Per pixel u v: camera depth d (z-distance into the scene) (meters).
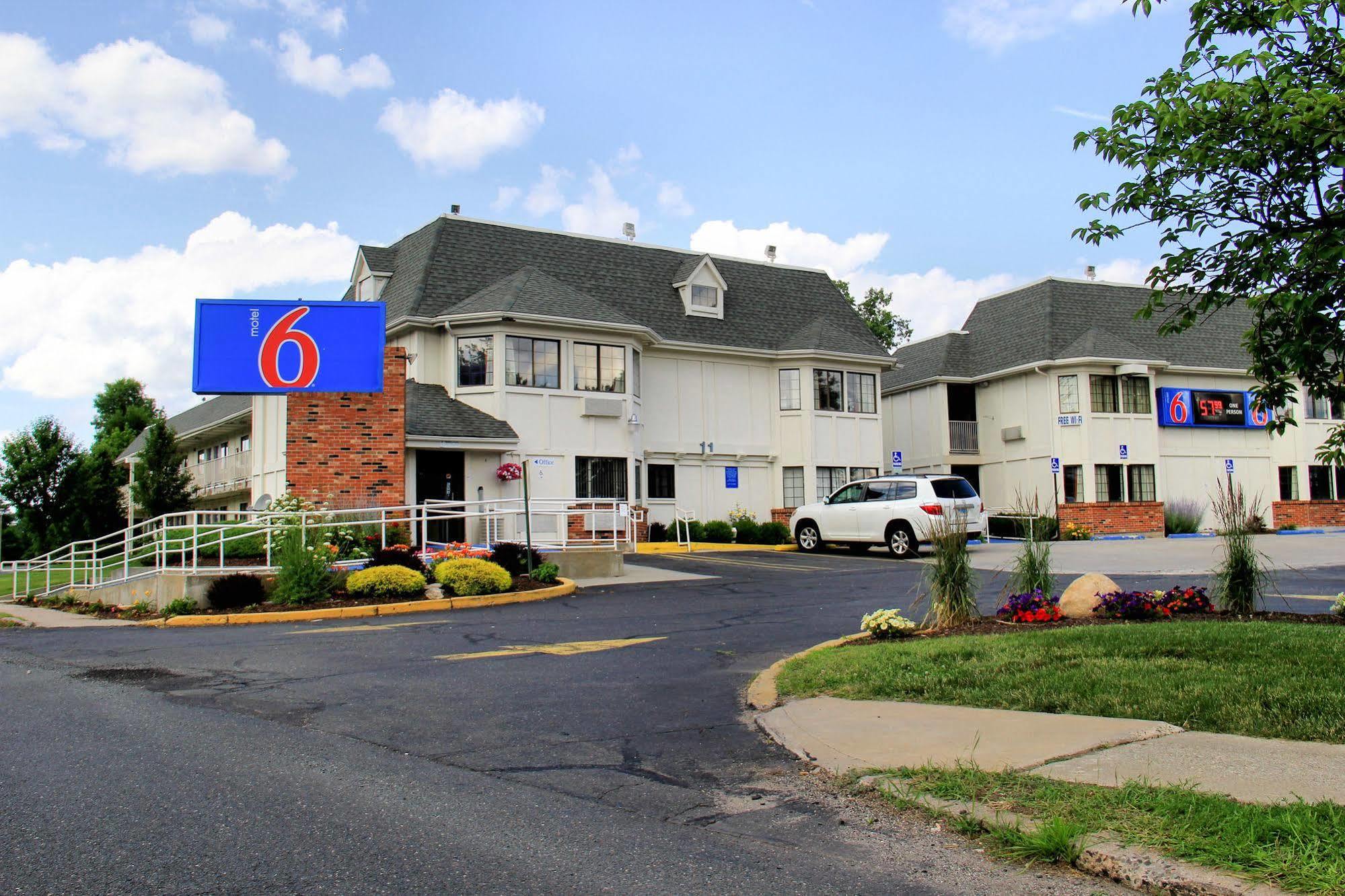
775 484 32.06
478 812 5.17
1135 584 15.52
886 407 40.69
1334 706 6.27
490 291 27.00
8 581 30.95
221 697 8.31
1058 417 34.69
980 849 4.50
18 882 4.16
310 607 14.65
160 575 15.80
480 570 16.05
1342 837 3.96
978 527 24.27
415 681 8.89
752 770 5.98
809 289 35.03
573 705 7.86
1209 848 4.04
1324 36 6.42
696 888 4.11
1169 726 6.16
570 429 26.73
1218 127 6.64
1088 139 7.24
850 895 4.02
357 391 21.03
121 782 5.70
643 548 26.33
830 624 12.39
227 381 20.75
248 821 5.00
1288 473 38.19
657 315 30.61
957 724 6.55
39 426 46.41
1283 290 6.50
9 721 7.39
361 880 4.20
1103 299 37.38
